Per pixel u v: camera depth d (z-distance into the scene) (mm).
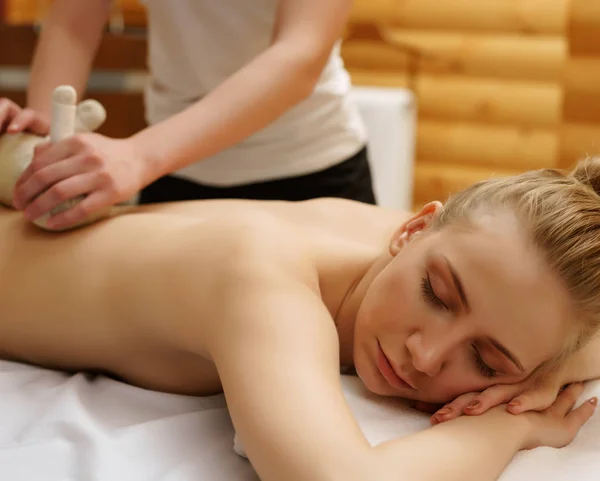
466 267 904
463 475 801
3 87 2143
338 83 1536
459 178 3432
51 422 896
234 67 1462
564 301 907
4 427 921
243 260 910
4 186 1155
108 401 1003
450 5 3330
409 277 944
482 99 3350
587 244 903
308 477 737
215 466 846
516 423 917
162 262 986
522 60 3264
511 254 897
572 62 3193
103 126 2166
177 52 1490
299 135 1484
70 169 1029
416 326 929
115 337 1039
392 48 3434
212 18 1434
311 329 851
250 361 822
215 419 952
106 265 1041
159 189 1569
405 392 979
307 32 1209
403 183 2393
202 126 1135
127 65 2168
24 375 1060
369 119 2324
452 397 976
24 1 3510
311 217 1220
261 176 1492
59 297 1054
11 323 1090
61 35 1475
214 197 1525
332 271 1038
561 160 3264
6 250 1107
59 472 823
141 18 3533
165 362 1047
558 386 1013
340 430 763
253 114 1170
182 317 947
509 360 917
